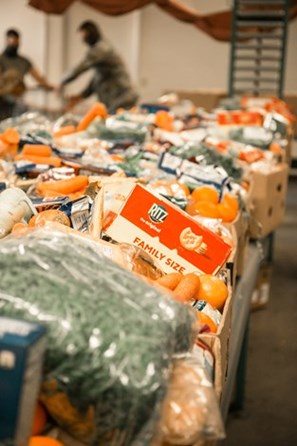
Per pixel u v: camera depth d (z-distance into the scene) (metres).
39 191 2.05
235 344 1.99
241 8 7.65
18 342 0.81
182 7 8.97
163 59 12.17
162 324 1.03
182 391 1.02
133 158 2.83
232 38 7.59
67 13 11.99
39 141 2.78
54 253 1.11
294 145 10.55
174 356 1.07
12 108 8.78
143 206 1.64
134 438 0.95
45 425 1.00
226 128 4.33
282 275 5.04
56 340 0.95
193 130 4.11
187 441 0.98
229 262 1.80
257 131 4.26
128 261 1.39
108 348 0.96
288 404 3.06
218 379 1.24
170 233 1.64
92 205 1.69
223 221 2.22
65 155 2.70
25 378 0.82
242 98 6.98
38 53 11.77
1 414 0.82
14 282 1.02
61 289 1.02
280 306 4.38
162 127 3.94
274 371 3.40
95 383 0.94
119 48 12.21
